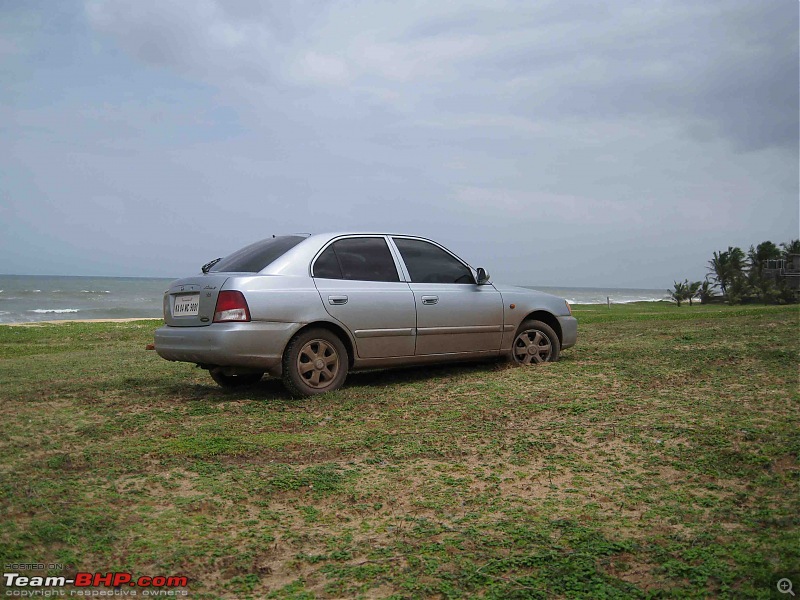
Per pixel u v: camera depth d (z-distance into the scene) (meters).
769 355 7.70
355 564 2.82
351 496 3.59
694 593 2.47
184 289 6.34
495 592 2.54
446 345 7.09
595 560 2.77
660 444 4.30
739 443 4.23
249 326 5.88
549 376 6.80
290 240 6.63
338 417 5.34
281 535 3.12
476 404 5.61
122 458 4.23
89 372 8.16
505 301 7.55
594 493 3.58
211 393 6.49
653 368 7.11
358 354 6.48
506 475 3.88
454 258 7.50
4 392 6.57
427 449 4.38
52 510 3.35
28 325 19.38
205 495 3.60
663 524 3.14
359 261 6.72
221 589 2.63
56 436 4.82
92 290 85.69
